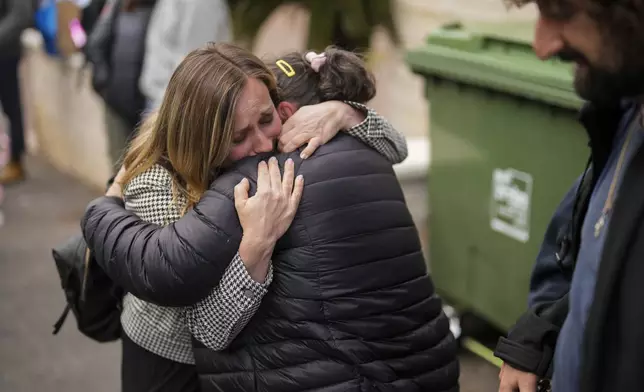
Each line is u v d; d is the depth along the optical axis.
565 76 3.15
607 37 1.40
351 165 2.14
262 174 2.08
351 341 2.09
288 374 2.11
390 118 7.25
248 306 2.04
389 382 2.12
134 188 2.20
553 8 1.45
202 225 2.03
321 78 2.26
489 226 3.80
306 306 2.07
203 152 2.05
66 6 7.24
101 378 4.31
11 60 7.68
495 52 3.69
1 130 8.53
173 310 2.33
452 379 2.28
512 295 3.73
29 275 5.74
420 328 2.20
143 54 5.04
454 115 3.89
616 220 1.50
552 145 3.34
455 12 6.03
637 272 1.47
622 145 1.62
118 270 2.12
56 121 8.57
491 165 3.70
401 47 6.28
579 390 1.57
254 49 6.19
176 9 4.74
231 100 2.01
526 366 1.93
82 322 2.67
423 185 5.36
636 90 1.46
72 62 7.68
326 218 2.07
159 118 2.12
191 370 2.46
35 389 4.21
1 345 4.69
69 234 6.60
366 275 2.10
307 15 6.14
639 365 1.47
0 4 7.38
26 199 7.57
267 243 2.03
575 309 1.63
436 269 4.24
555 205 3.38
